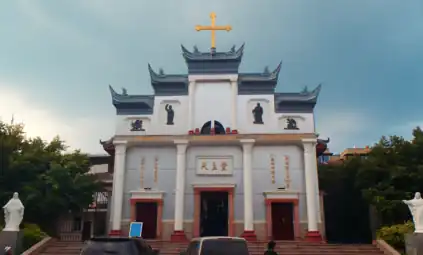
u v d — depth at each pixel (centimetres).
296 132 3266
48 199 3039
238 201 3156
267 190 3166
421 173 2958
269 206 3112
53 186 3086
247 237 2989
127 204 3200
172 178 3238
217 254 1505
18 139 3469
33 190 3002
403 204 2911
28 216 3092
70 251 2580
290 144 3247
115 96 3406
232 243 1534
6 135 3384
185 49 3438
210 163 3250
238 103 3362
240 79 3409
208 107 3369
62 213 3272
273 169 3212
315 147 3200
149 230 3161
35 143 3591
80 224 3606
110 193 3594
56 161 3450
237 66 3406
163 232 3125
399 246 2572
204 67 3422
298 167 3209
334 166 3834
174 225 3092
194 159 3266
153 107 3397
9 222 2400
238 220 3112
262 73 3441
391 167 3119
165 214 3164
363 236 3647
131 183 3247
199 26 3522
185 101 3400
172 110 3384
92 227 3619
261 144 3259
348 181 3728
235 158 3253
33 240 2598
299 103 3331
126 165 3288
